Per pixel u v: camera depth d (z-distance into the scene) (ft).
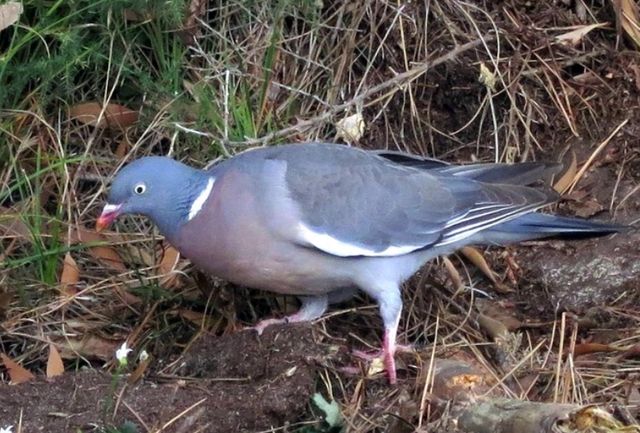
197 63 28.63
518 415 19.20
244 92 27.94
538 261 26.09
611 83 28.81
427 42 29.09
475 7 29.45
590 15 29.86
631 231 26.14
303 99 28.66
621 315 24.47
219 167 22.86
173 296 24.77
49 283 24.97
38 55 27.45
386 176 23.13
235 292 24.97
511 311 25.17
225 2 29.12
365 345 24.26
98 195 26.84
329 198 22.40
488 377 22.20
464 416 19.98
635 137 27.89
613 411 20.57
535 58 29.01
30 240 25.64
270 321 23.50
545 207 27.12
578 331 24.26
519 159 28.27
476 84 28.71
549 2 29.86
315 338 22.49
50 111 27.63
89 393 21.27
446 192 23.48
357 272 22.90
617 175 27.53
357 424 21.42
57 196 26.71
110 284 25.17
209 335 23.30
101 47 27.71
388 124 28.48
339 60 28.91
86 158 26.73
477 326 24.53
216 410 20.92
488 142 28.60
